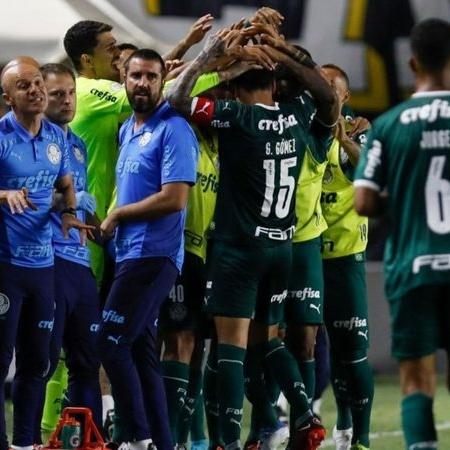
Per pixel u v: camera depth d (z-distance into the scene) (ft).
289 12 145.38
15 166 75.97
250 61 76.28
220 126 75.15
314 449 77.77
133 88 74.79
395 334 59.67
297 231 82.33
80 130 85.51
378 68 148.87
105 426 88.28
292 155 77.10
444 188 58.70
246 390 81.92
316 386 94.84
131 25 122.52
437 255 58.29
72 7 121.08
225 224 76.74
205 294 77.97
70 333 81.46
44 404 86.79
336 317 86.43
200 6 140.26
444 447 92.07
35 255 76.43
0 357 75.31
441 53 59.88
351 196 86.74
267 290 78.79
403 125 59.47
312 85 77.77
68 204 78.02
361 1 148.05
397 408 116.06
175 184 73.56
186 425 83.05
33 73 76.18
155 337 76.74
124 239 74.79
